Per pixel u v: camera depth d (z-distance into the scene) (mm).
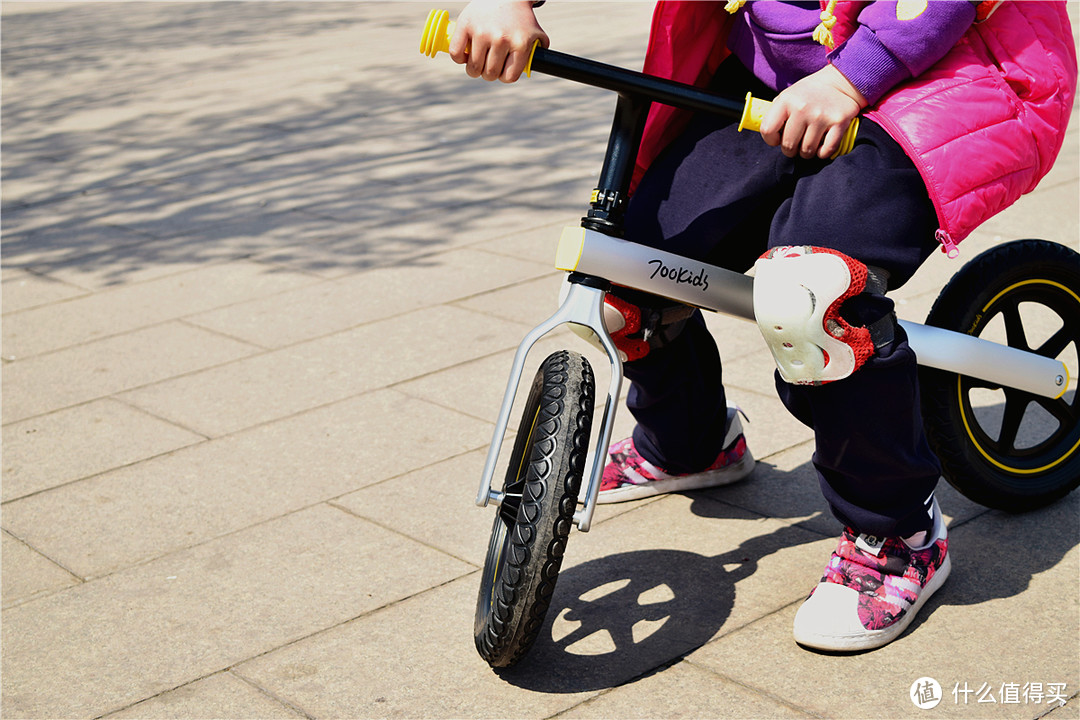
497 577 1895
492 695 1841
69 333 3744
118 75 9062
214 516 2492
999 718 1730
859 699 1795
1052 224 4074
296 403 3066
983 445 2309
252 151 6199
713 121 2027
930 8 1675
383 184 5332
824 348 1721
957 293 2256
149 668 1969
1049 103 1799
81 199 5512
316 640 2018
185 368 3367
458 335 3477
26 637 2084
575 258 1772
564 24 9430
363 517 2447
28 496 2645
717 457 2469
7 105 8156
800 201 1810
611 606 2084
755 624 2010
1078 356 2441
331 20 11414
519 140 5988
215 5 13539
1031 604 2031
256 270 4254
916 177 1754
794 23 1861
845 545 2021
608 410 1739
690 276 1858
